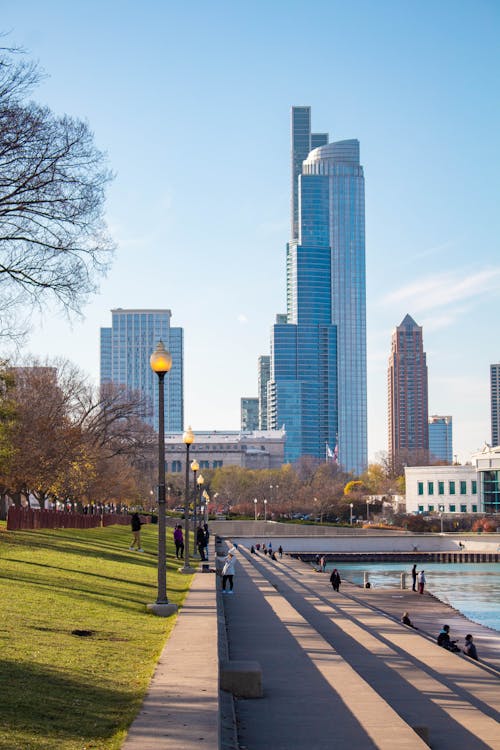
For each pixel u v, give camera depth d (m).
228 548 104.88
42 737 13.02
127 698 15.91
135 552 60.81
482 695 23.23
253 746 15.45
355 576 114.56
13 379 57.06
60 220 33.28
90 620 25.50
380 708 18.55
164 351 31.31
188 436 52.25
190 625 25.88
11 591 28.97
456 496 194.38
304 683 21.47
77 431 74.88
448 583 104.69
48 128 32.25
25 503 118.88
